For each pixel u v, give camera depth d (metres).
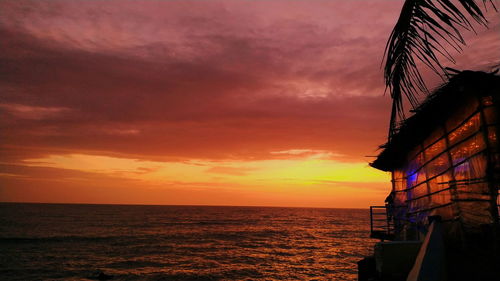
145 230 73.88
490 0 2.69
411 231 11.02
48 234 61.12
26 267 32.41
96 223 91.12
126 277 28.80
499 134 5.53
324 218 154.88
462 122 6.73
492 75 5.21
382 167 13.98
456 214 7.18
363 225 107.94
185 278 28.56
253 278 28.70
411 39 2.85
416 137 9.62
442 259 4.55
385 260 6.75
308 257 40.56
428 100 6.44
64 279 27.92
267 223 110.88
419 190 10.11
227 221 116.56
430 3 2.73
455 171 7.22
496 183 5.49
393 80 3.03
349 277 29.48
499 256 5.25
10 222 88.38
